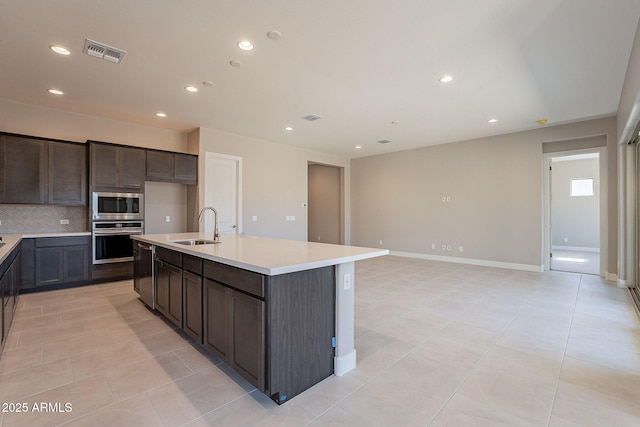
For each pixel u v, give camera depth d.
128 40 2.75
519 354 2.44
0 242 3.00
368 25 2.53
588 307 3.60
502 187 6.11
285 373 1.83
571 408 1.76
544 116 4.93
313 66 3.23
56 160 4.34
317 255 2.16
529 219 5.80
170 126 5.52
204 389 1.95
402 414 1.71
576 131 5.25
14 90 3.88
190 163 5.53
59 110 4.61
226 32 2.63
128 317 3.23
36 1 2.23
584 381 2.05
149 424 1.61
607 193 5.05
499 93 3.96
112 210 4.68
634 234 4.45
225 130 5.82
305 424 1.62
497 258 6.19
